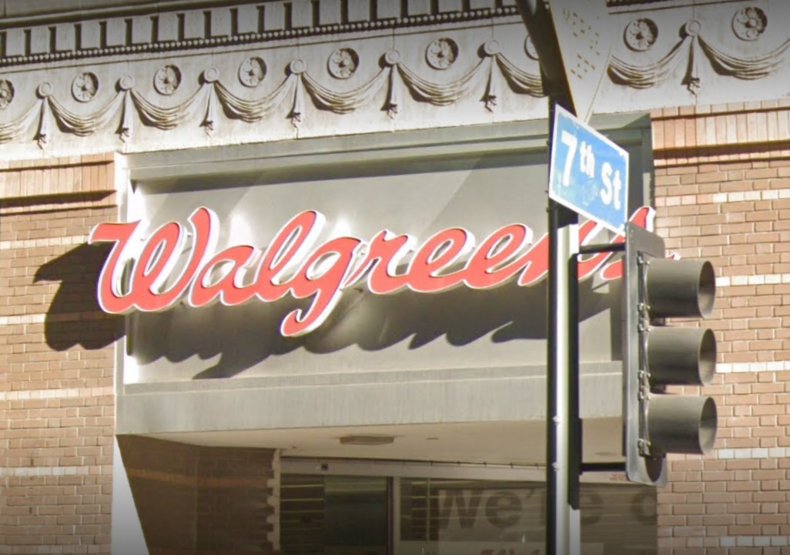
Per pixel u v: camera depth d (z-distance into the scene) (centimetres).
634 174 2045
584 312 2041
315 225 2159
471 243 2088
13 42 2373
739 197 1989
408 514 2844
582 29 1229
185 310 2252
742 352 1958
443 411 2078
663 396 1048
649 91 2041
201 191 2269
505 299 2092
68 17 2344
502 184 2120
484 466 2912
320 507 2750
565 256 1227
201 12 2280
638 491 2842
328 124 2197
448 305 2119
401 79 2169
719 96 2017
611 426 2131
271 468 2586
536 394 2038
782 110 1986
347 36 2203
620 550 2838
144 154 2281
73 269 2297
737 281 1973
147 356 2259
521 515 2906
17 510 2275
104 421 2247
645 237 1084
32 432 2281
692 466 1953
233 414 2183
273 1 2242
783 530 1912
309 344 2175
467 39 2145
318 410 2142
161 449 2364
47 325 2297
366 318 2156
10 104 2364
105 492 2236
